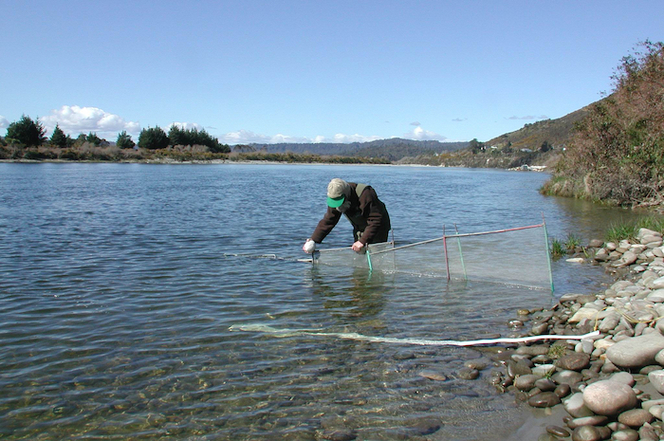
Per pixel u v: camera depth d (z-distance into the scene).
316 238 8.55
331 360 5.16
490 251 8.34
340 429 3.89
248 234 13.52
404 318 6.52
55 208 19.12
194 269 9.16
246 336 5.81
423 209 21.31
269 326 6.16
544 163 117.69
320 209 20.47
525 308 6.96
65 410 4.14
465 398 4.38
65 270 8.95
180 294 7.52
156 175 47.78
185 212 18.64
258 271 9.07
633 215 18.09
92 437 3.77
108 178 40.56
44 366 4.95
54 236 12.71
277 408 4.20
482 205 23.06
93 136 100.56
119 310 6.71
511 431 3.86
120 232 13.52
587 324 5.82
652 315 5.48
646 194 21.19
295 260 10.04
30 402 4.26
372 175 64.62
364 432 3.85
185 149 109.75
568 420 3.90
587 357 4.82
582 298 6.93
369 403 4.30
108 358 5.15
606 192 22.80
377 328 6.13
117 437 3.77
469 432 3.85
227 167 82.12
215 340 5.68
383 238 8.90
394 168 121.12
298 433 3.84
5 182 33.56
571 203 23.55
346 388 4.56
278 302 7.19
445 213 19.69
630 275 8.58
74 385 4.57
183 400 4.32
